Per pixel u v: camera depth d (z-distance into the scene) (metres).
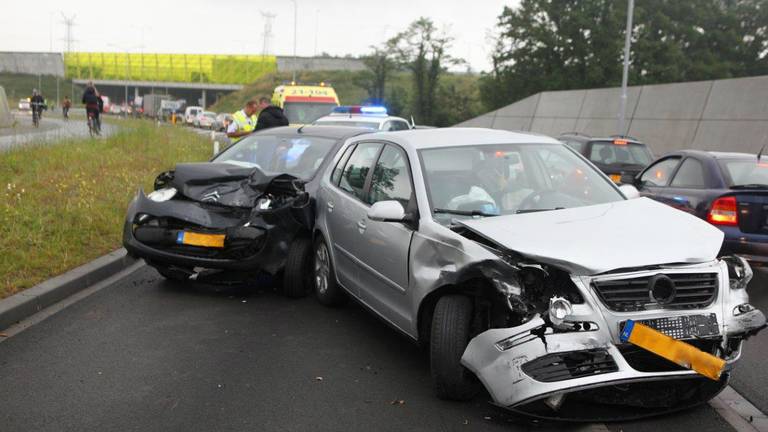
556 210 4.99
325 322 6.34
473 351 4.13
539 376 3.88
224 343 5.69
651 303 4.02
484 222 4.69
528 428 4.12
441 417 4.27
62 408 4.35
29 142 16.27
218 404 4.45
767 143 22.38
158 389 4.68
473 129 6.29
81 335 5.81
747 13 53.94
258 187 7.25
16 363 5.12
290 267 7.09
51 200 10.47
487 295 4.42
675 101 28.66
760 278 8.54
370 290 5.71
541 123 39.81
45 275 7.27
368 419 4.24
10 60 114.06
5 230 8.42
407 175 5.44
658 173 9.72
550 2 53.03
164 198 7.42
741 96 24.73
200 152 20.81
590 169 5.81
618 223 4.62
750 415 4.35
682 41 53.19
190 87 99.38
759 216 7.66
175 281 7.82
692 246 4.22
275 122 15.16
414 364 5.25
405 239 5.03
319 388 4.74
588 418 4.19
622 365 3.90
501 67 56.00
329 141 8.21
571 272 4.01
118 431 4.04
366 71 62.25
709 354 3.86
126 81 100.12
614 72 50.69
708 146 25.47
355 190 6.35
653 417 4.29
